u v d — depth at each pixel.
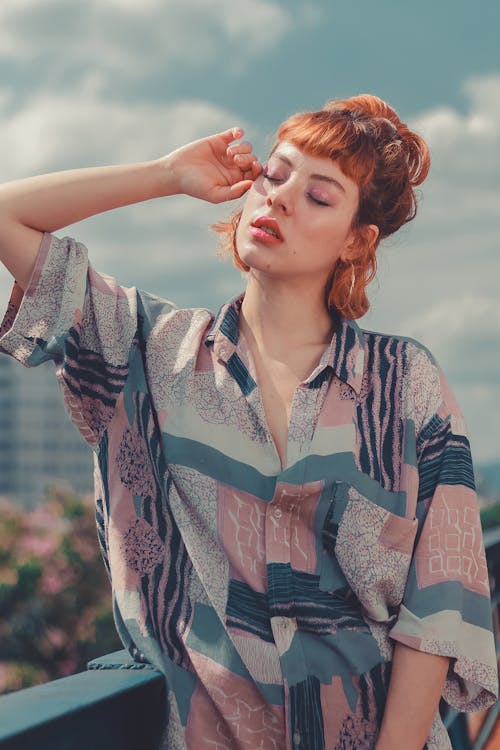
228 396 1.59
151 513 1.60
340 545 1.54
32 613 14.68
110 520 1.61
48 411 104.25
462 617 1.56
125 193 1.70
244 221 1.65
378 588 1.55
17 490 100.19
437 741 1.60
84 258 1.66
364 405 1.61
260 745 1.50
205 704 1.53
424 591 1.55
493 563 3.57
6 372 103.06
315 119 1.65
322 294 1.69
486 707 1.59
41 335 1.66
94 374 1.66
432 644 1.52
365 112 1.71
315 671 1.51
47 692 1.43
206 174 1.73
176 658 1.54
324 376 1.61
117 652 1.68
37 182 1.67
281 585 1.51
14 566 14.66
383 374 1.63
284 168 1.63
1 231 1.63
